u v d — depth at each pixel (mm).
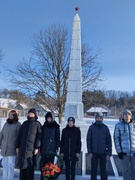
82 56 17609
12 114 4828
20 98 17672
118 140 4469
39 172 5461
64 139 5000
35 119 4789
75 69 11172
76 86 11023
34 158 4555
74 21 11641
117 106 61625
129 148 4340
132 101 59531
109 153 4699
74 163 4883
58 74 16844
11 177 4562
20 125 4844
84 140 9852
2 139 4766
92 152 4723
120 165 6246
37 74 16844
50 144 4805
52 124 5000
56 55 17047
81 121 10594
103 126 4863
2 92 26984
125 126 4477
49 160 4645
